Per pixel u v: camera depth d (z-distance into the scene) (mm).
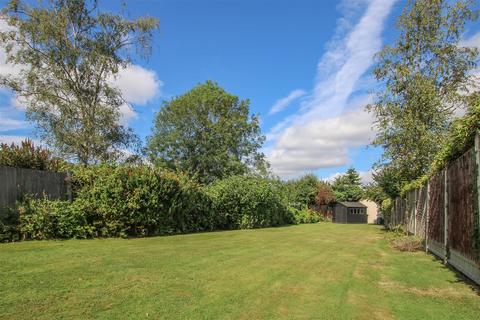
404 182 17000
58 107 21750
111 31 22844
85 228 12117
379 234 19000
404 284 6488
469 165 6801
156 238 13305
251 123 47781
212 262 8148
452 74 16016
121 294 5219
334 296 5574
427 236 11398
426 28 16047
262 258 9055
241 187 22406
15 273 6125
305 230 21516
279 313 4699
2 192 10656
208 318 4422
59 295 5020
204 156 44156
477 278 6367
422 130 15086
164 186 14719
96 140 21844
